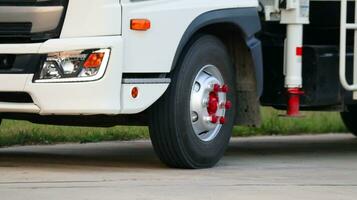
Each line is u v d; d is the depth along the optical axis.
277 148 14.45
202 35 10.82
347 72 12.20
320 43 12.59
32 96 9.88
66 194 8.82
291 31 11.79
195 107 10.72
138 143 14.66
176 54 10.34
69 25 9.84
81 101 9.78
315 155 13.37
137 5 10.02
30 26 9.93
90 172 10.52
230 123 11.25
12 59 9.95
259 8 11.76
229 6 10.91
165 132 10.50
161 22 10.19
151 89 10.15
